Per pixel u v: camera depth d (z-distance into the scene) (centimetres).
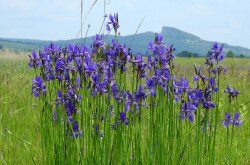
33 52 409
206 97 418
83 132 393
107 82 387
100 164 396
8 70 1585
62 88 385
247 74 1553
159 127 409
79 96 386
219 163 561
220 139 638
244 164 607
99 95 381
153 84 404
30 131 646
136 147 410
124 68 398
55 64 403
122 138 404
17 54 2461
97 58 400
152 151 413
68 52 402
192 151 441
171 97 411
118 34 399
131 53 400
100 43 398
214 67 432
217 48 432
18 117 736
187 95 423
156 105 416
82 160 392
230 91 490
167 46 412
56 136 413
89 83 381
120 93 398
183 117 419
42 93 420
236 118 507
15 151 538
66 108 381
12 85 1077
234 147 605
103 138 396
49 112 419
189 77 1448
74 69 388
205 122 433
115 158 402
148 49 415
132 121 407
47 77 413
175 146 430
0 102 816
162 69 409
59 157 400
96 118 386
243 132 682
